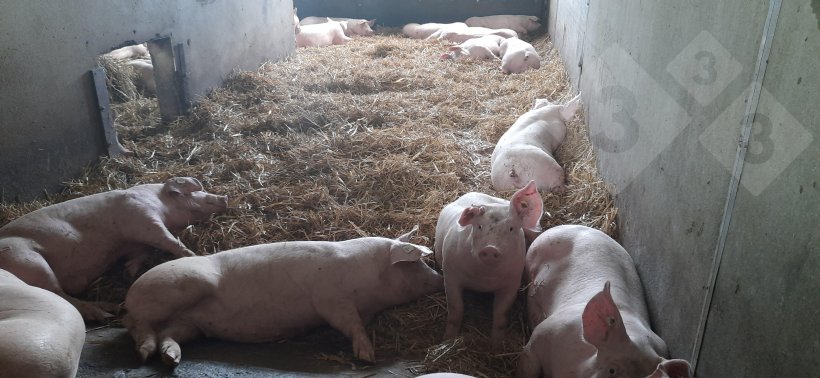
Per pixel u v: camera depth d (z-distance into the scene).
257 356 3.08
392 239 3.68
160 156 5.29
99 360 2.88
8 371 2.07
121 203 3.76
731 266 2.21
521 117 5.54
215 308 3.16
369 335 3.30
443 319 3.41
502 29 10.03
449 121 6.03
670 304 2.85
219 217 4.19
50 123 4.48
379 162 4.94
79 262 3.58
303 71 7.68
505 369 3.02
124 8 5.18
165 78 5.93
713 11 2.66
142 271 3.83
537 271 3.39
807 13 1.82
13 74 4.12
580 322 2.65
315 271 3.23
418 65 8.05
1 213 4.00
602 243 3.34
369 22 11.02
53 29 4.44
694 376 2.49
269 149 5.29
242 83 6.95
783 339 1.81
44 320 2.30
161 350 2.87
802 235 1.76
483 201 3.80
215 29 6.67
